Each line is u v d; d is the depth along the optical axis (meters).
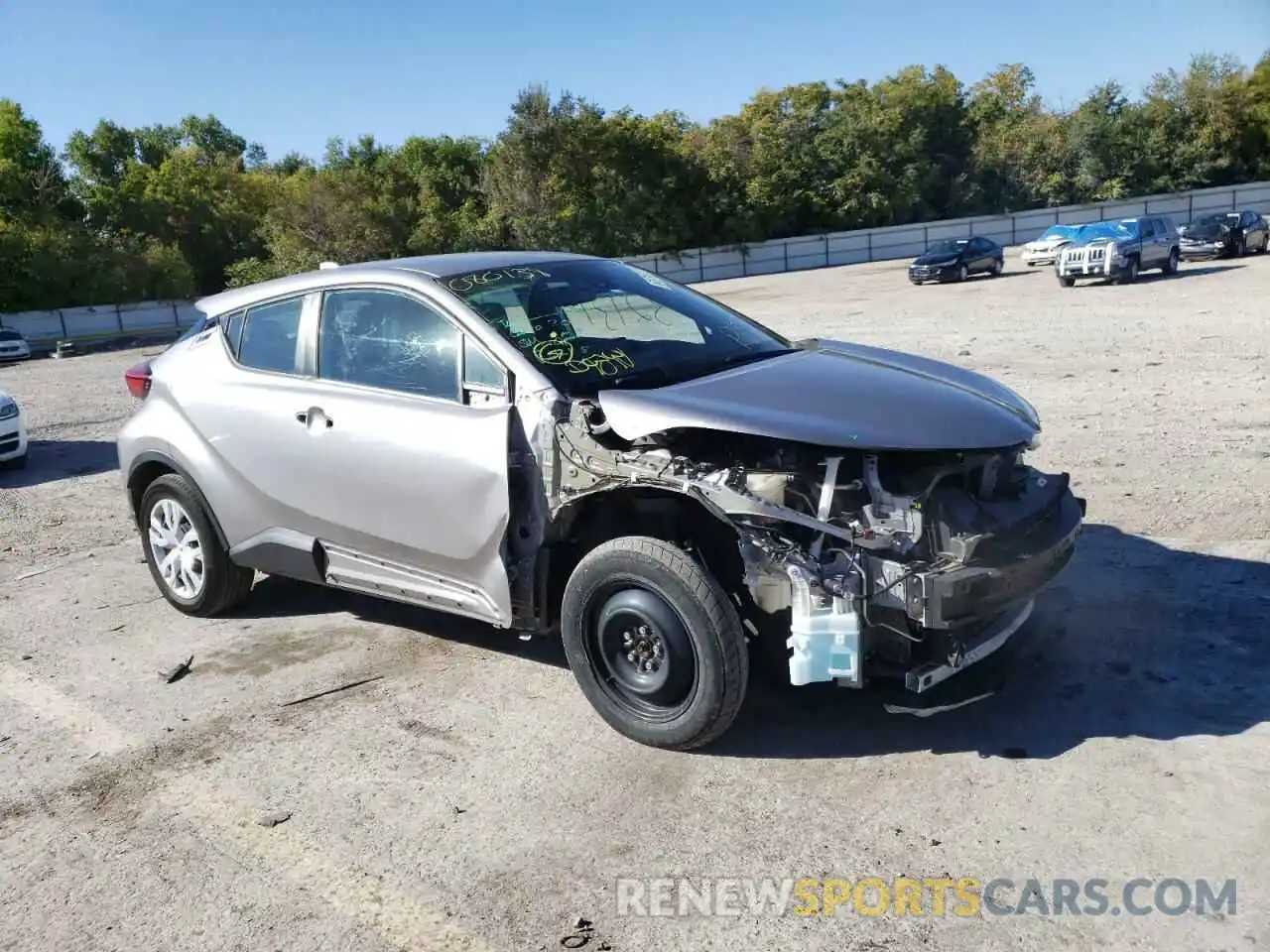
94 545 7.47
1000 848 3.16
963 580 3.44
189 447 5.36
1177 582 5.16
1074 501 4.26
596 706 4.04
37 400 17.25
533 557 4.15
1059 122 61.69
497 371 4.25
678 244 53.88
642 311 4.84
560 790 3.69
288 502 4.95
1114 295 22.88
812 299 29.94
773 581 3.64
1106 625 4.72
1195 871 2.98
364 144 58.94
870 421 3.69
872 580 3.49
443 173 54.97
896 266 48.38
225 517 5.29
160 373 5.66
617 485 3.79
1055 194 59.97
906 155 58.16
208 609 5.67
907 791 3.51
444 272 4.70
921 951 2.76
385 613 5.62
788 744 3.89
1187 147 58.28
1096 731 3.80
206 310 5.57
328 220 51.69
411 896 3.15
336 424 4.67
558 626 4.34
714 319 5.02
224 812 3.71
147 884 3.32
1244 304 18.34
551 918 3.00
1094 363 12.28
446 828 3.51
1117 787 3.42
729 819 3.43
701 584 3.61
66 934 3.09
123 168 57.59
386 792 3.76
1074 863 3.06
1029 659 4.41
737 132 57.22
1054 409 9.66
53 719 4.58
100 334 42.94
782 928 2.89
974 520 3.70
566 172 52.19
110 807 3.81
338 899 3.16
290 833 3.54
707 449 3.92
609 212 52.25
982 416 3.90
